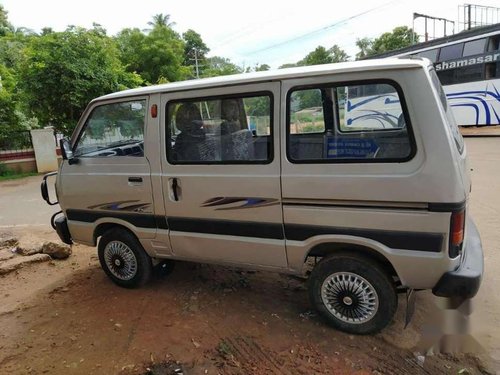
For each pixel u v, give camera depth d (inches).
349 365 103.0
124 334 121.3
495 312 125.9
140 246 144.5
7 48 835.4
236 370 102.7
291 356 107.4
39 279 167.3
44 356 112.5
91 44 530.3
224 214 120.8
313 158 106.7
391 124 99.5
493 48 555.5
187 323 125.9
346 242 106.3
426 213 95.0
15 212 307.1
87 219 150.8
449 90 616.1
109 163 139.6
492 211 227.5
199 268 167.8
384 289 107.1
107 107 139.3
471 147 482.6
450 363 103.3
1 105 514.9
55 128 547.5
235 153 117.6
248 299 140.6
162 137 127.4
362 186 100.1
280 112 108.4
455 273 97.6
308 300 137.9
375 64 98.4
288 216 111.3
